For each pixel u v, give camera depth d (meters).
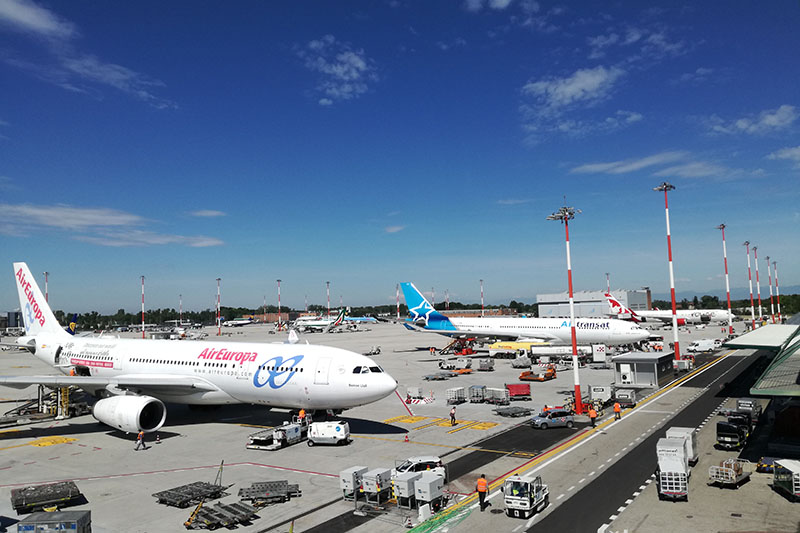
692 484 28.83
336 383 38.81
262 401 42.91
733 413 40.59
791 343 44.88
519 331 97.12
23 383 40.84
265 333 190.62
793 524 23.22
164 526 23.75
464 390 55.03
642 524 23.45
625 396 51.72
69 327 125.00
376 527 23.41
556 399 55.41
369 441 39.00
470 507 25.81
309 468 32.44
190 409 51.88
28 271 63.12
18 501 25.30
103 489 29.05
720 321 179.12
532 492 24.70
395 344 129.50
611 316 157.12
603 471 31.25
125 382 42.97
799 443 36.84
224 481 30.14
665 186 78.44
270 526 23.61
